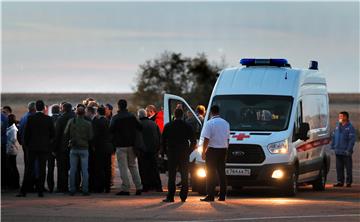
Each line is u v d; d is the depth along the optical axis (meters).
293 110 51.25
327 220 36.72
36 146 48.03
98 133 51.12
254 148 49.34
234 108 51.66
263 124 50.78
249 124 50.91
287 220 36.75
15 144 53.22
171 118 53.91
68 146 50.34
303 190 56.62
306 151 52.91
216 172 48.75
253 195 51.31
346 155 59.84
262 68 53.72
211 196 45.69
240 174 49.31
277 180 49.31
